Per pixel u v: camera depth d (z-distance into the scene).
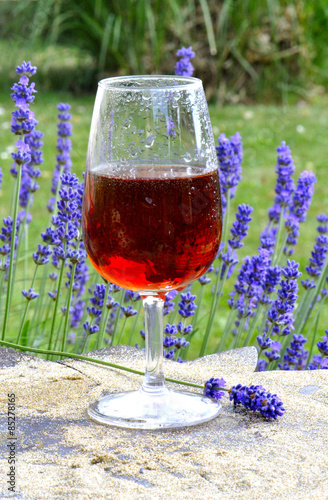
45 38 7.67
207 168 1.18
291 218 1.86
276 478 0.97
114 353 1.50
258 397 1.18
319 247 1.83
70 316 2.01
